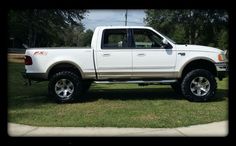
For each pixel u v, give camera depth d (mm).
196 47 10516
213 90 10336
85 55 10398
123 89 13477
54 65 10359
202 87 10352
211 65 10641
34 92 12656
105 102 10391
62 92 10312
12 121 8078
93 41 10445
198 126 7652
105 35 10453
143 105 9836
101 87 14219
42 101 10719
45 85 14898
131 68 10422
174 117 8352
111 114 8711
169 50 10422
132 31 10461
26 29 31062
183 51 10438
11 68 21609
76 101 10523
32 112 9008
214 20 29625
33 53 10398
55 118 8344
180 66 10430
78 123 7836
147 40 10508
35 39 31297
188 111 8992
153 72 10438
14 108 9562
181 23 30453
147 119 8172
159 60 10422
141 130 7355
